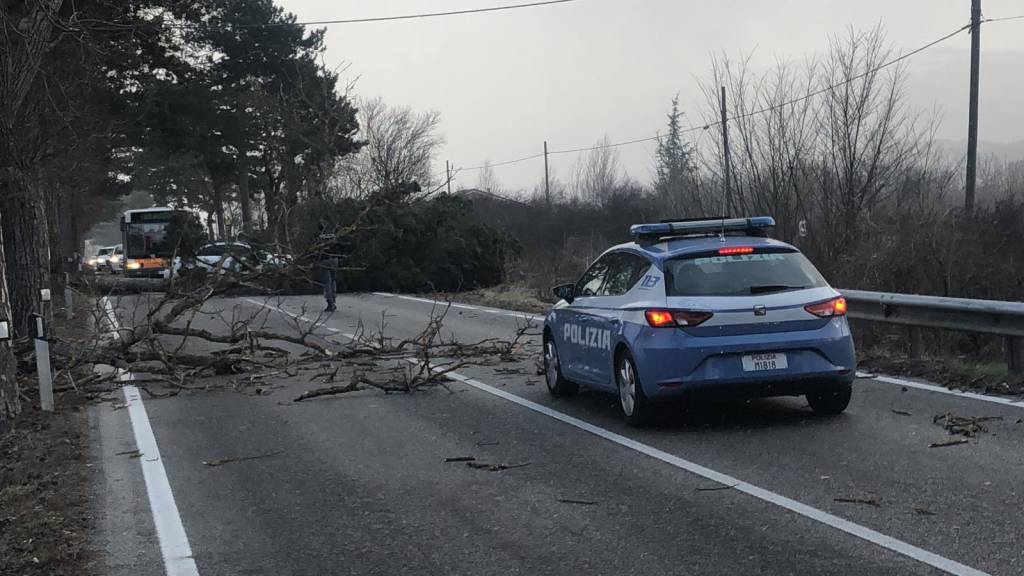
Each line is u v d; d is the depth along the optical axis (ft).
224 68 145.59
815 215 63.72
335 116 112.88
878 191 63.72
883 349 43.86
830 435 26.48
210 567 18.08
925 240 50.44
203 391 40.34
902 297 38.58
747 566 16.61
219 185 165.07
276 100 140.97
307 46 149.07
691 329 26.81
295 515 21.34
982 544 17.01
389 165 142.41
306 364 46.88
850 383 27.86
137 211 140.97
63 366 40.81
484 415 32.45
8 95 40.68
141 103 114.83
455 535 19.33
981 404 29.89
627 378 28.81
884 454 24.02
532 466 24.81
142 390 40.96
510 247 108.58
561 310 34.37
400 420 32.19
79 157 89.20
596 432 28.58
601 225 169.17
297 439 29.76
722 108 69.26
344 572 17.49
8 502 23.61
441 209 102.01
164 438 30.73
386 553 18.44
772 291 27.35
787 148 65.62
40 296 55.83
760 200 66.13
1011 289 49.16
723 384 26.76
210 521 21.13
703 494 21.30
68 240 186.39
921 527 18.13
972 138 85.35
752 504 20.30
